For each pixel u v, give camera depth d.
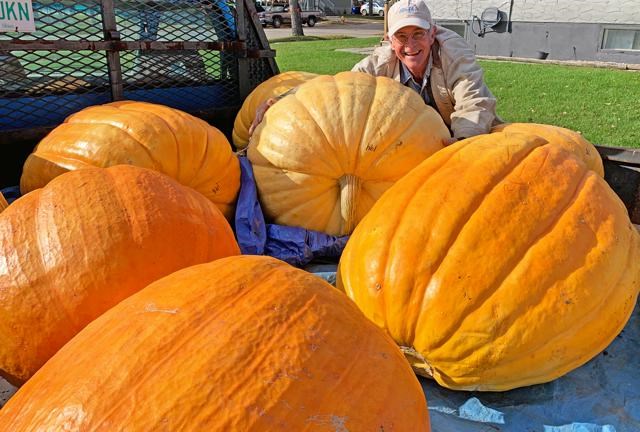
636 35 15.60
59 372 1.37
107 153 2.71
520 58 17.30
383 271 1.97
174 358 1.31
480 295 1.84
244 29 4.25
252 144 3.19
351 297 2.06
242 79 4.34
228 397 1.24
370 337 1.50
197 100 4.15
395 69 3.87
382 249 2.01
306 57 18.39
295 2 32.72
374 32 37.44
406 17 3.44
